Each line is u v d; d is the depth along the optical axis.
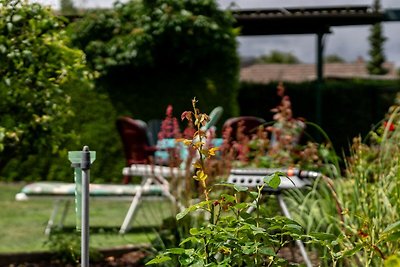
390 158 6.48
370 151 7.25
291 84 19.89
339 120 19.95
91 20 15.34
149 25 15.20
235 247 3.81
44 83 6.57
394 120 7.21
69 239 7.79
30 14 6.46
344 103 19.95
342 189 6.91
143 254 8.00
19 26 6.47
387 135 7.22
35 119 6.52
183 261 3.85
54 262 7.57
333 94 19.98
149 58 15.22
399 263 3.47
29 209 11.70
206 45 15.38
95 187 8.98
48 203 12.43
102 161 15.08
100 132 15.12
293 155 8.18
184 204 7.22
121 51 15.20
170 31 15.21
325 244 4.01
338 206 6.12
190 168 7.47
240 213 4.01
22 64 6.42
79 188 3.94
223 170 7.49
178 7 15.38
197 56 15.37
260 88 19.78
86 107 15.11
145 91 15.45
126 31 15.32
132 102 15.38
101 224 10.16
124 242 8.66
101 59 15.25
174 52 15.36
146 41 15.20
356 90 20.03
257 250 3.78
